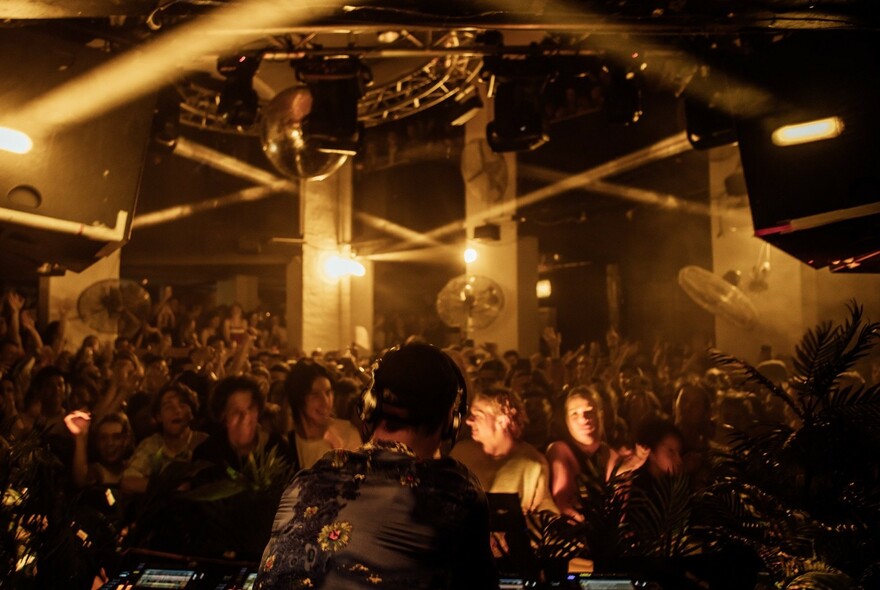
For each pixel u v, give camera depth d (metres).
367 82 4.52
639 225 14.42
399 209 14.24
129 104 2.90
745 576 2.22
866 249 3.01
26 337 7.16
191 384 5.30
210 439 3.62
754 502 2.13
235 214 13.03
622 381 7.52
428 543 1.50
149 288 15.74
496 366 6.40
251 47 4.52
